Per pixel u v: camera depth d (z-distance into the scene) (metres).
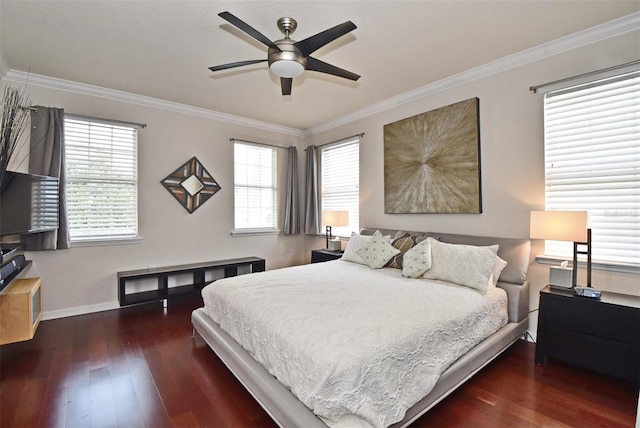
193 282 4.42
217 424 1.77
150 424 1.76
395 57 2.92
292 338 1.64
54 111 3.29
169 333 3.05
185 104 4.21
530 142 2.85
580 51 2.56
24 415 1.83
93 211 3.68
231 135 4.77
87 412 1.86
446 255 2.76
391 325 1.73
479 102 3.20
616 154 2.43
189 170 4.36
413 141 3.77
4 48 2.73
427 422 1.76
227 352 2.16
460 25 2.42
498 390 2.06
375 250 3.38
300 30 2.47
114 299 3.79
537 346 2.39
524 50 2.80
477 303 2.24
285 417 1.51
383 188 4.19
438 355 1.80
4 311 2.49
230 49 2.76
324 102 4.14
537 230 2.45
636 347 1.98
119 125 3.80
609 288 2.44
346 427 1.35
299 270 3.18
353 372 1.38
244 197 4.98
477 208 3.19
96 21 2.34
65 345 2.76
